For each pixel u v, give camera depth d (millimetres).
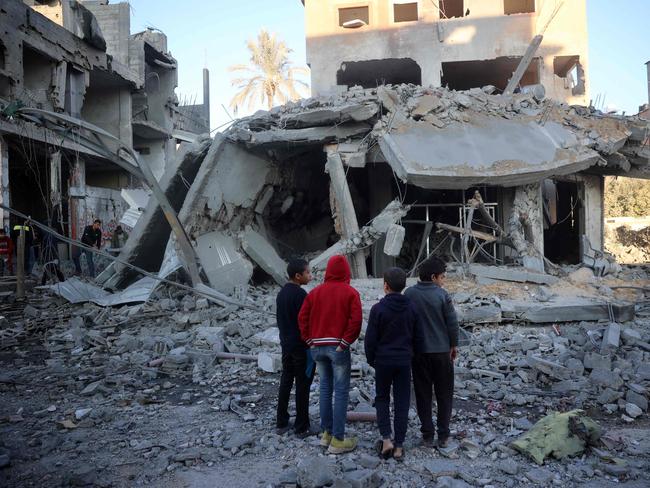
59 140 17516
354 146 12289
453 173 10781
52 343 8453
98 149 9703
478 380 6234
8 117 9070
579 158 11773
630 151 13977
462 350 7320
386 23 24453
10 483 3871
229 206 12172
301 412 4617
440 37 23953
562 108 13453
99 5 26625
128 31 26656
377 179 15391
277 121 12469
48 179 19094
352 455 4195
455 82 27672
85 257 15578
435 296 4305
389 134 11617
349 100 12211
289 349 4652
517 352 7305
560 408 5312
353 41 24594
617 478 3795
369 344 4105
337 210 12203
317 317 4328
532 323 8648
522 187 12492
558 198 18906
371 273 14484
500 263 13109
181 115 32875
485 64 24953
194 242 11312
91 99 25391
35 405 5668
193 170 12688
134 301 10625
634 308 8891
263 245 13289
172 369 6934
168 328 8977
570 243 18328
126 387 6289
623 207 35062
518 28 23766
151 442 4566
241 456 4281
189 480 3881
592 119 13266
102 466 4137
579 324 8578
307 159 14969
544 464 4012
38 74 19938
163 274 10797
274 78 36906
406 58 24359
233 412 5367
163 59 29953
